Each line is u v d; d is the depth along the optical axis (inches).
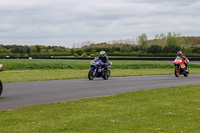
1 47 4402.1
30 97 401.1
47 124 247.4
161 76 845.2
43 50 4872.0
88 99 383.6
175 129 240.1
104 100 378.3
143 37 4291.3
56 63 1673.2
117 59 2508.6
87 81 648.4
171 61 2265.0
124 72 1030.4
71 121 258.8
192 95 437.7
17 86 529.0
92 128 237.5
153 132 229.9
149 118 278.2
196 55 3307.1
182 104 358.6
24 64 1544.0
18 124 246.7
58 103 350.6
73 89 497.4
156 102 369.4
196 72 1077.1
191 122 265.9
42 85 550.9
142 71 1123.3
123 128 239.1
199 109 327.6
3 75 825.5
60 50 5088.6
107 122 257.9
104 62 706.2
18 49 4429.1
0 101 366.0
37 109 311.0
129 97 406.9
